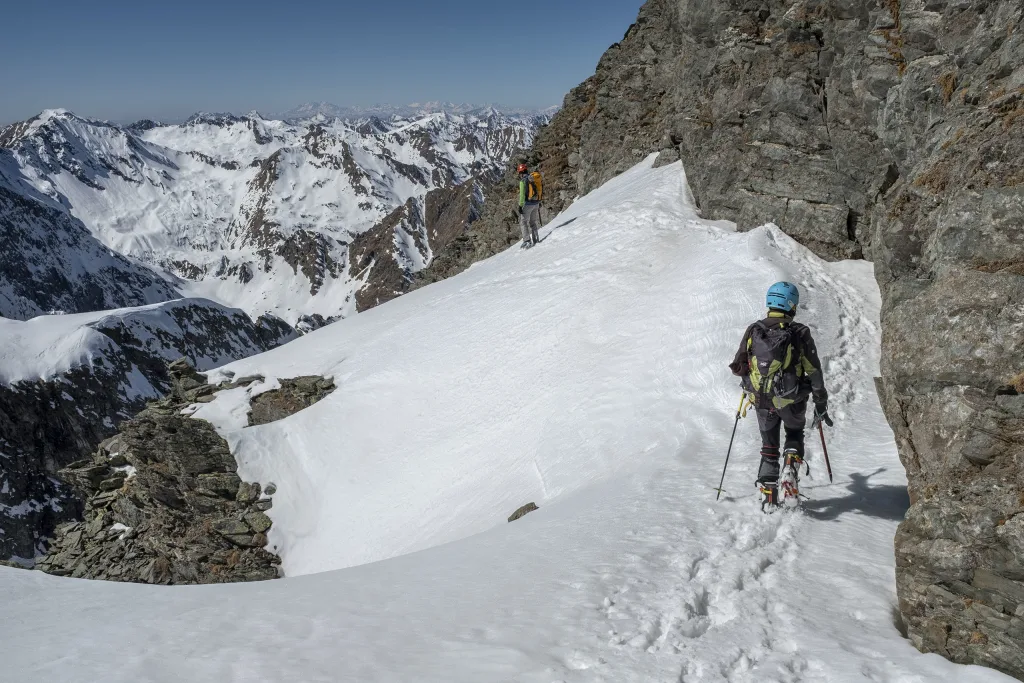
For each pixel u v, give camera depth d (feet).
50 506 603.67
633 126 119.03
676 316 57.06
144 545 80.02
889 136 45.62
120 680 15.75
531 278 82.38
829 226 59.41
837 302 51.24
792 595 18.15
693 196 82.58
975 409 17.88
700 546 21.30
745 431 38.27
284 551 70.69
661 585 18.95
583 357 61.67
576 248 83.10
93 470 87.51
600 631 16.70
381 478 68.95
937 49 42.98
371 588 22.33
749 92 68.85
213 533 74.38
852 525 22.22
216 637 18.44
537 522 29.01
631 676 14.64
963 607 15.16
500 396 66.54
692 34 78.59
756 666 14.85
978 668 14.19
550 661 15.39
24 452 631.56
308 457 77.46
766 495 23.00
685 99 83.61
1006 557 14.78
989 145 20.66
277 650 17.11
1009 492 15.66
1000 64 25.45
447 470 62.39
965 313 18.84
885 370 21.63
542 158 150.41
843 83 58.65
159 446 82.12
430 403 73.82
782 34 65.05
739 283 55.16
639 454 41.81
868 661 14.71
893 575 18.97
